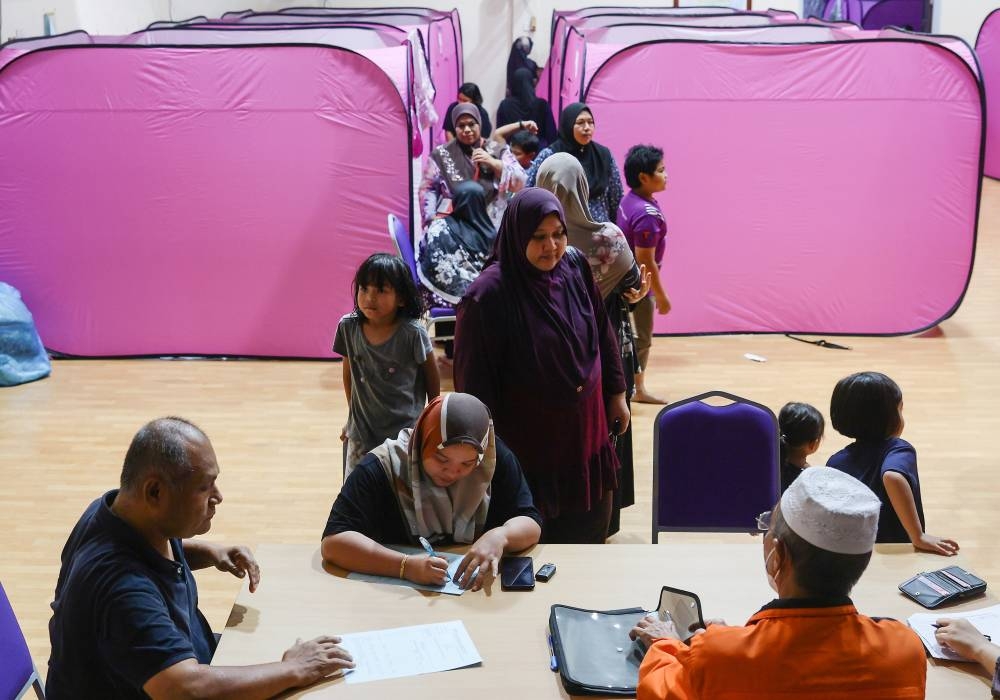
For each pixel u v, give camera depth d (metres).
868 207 6.48
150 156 6.05
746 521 3.46
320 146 5.99
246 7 11.11
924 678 1.78
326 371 6.15
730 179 6.43
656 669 1.92
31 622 3.52
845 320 6.65
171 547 2.29
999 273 7.96
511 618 2.36
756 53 6.23
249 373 6.11
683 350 6.38
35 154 6.07
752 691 1.74
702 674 1.78
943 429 5.16
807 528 1.74
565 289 3.09
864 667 1.73
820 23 7.97
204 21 9.20
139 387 5.86
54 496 4.49
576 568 2.58
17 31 7.87
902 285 6.60
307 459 4.87
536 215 2.89
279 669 2.08
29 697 3.03
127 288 6.26
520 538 2.61
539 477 3.12
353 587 2.49
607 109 6.31
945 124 6.34
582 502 3.19
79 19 8.62
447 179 6.22
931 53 6.25
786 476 3.66
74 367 6.21
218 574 3.86
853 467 2.93
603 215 5.21
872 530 1.73
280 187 6.07
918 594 2.43
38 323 6.32
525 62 11.00
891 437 2.94
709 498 3.46
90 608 2.02
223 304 6.27
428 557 2.51
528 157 6.45
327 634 2.29
